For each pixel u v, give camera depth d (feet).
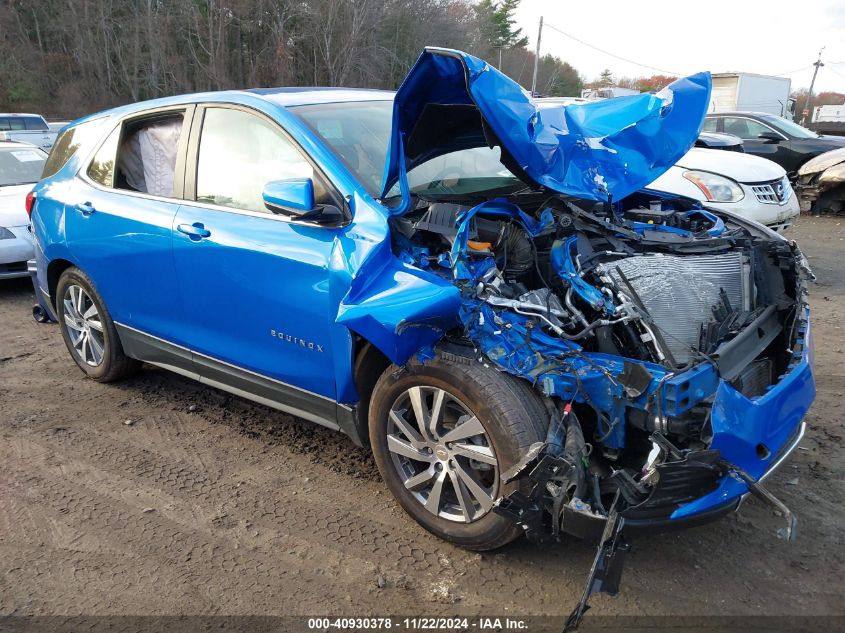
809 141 39.88
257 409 14.30
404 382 9.28
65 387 15.71
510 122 8.98
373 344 8.94
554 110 11.17
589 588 7.20
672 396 7.71
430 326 8.43
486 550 9.21
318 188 10.21
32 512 10.77
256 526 10.26
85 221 13.94
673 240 11.25
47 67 152.87
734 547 9.45
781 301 10.27
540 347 8.59
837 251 28.53
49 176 15.74
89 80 150.82
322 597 8.74
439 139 10.30
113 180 13.78
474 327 8.68
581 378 8.20
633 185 10.89
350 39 138.10
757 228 12.26
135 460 12.31
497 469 8.49
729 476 7.80
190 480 11.59
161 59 145.79
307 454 12.39
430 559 9.40
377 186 10.34
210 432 13.33
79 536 10.12
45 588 9.02
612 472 8.34
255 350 11.21
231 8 143.43
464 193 11.23
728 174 23.41
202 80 145.28
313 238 9.96
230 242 10.93
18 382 16.07
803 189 37.78
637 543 9.59
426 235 9.63
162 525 10.34
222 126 11.87
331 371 10.11
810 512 10.18
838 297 21.45
